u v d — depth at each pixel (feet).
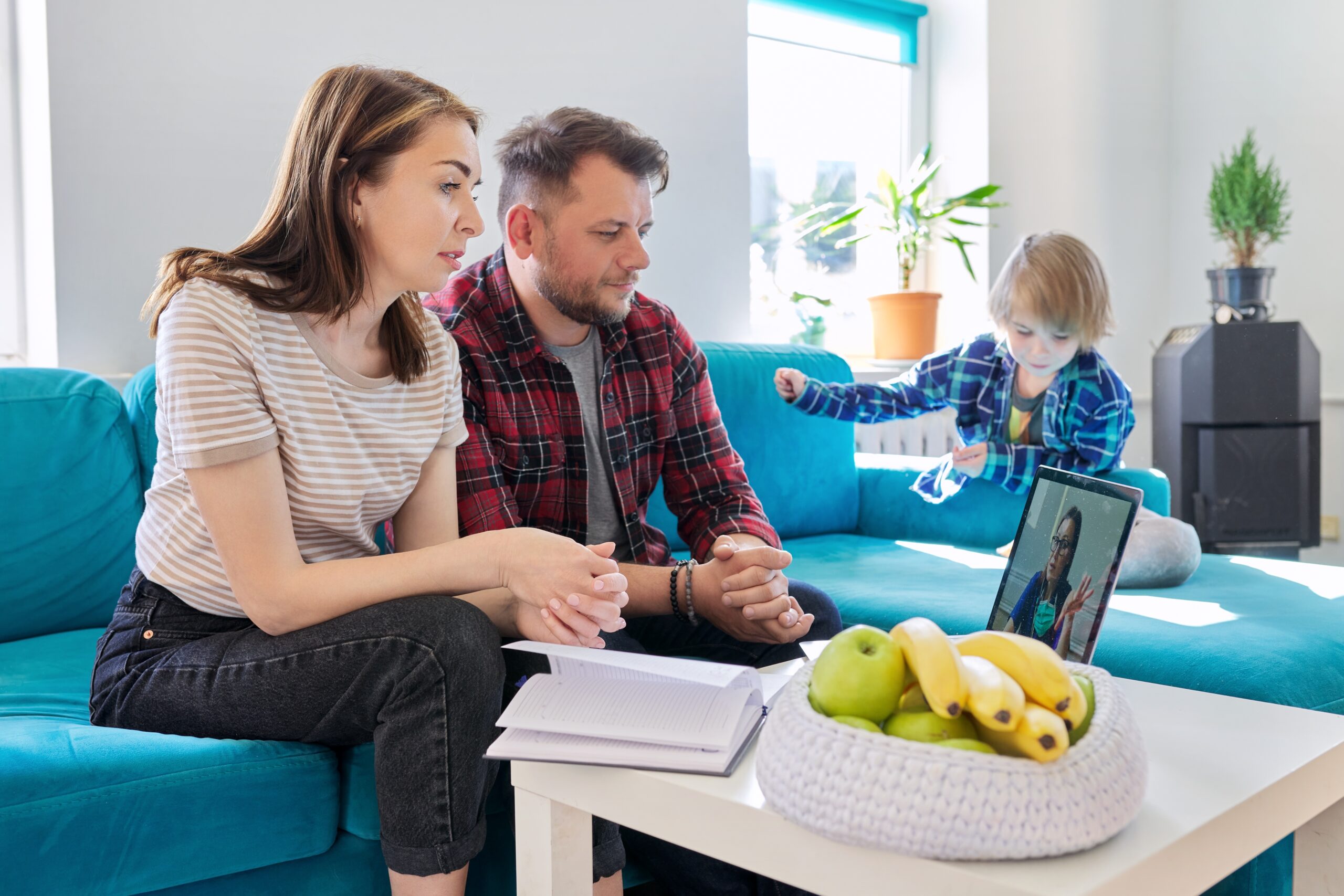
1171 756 2.68
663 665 2.74
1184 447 11.10
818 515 7.63
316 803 3.43
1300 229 11.94
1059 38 11.65
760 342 10.61
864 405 7.18
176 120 6.01
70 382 5.08
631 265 4.50
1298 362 10.82
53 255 5.68
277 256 3.63
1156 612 4.86
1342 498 11.72
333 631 3.28
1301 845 3.10
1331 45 11.58
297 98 6.44
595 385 4.87
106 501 5.04
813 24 10.70
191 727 3.52
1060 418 6.64
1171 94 12.79
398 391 3.91
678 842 2.52
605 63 7.88
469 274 4.77
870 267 11.41
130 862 3.12
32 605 4.85
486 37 7.24
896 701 2.22
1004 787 2.01
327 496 3.64
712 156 8.57
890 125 11.48
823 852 2.22
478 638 3.27
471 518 4.35
